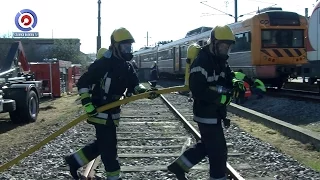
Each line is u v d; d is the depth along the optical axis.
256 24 19.53
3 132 11.88
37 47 59.84
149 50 45.81
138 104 17.66
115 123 4.97
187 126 10.66
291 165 6.70
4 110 11.77
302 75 18.47
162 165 6.80
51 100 22.42
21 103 12.95
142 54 50.09
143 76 38.09
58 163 6.94
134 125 11.45
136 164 6.93
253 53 19.59
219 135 4.66
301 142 8.81
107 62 4.79
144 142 8.91
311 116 12.92
